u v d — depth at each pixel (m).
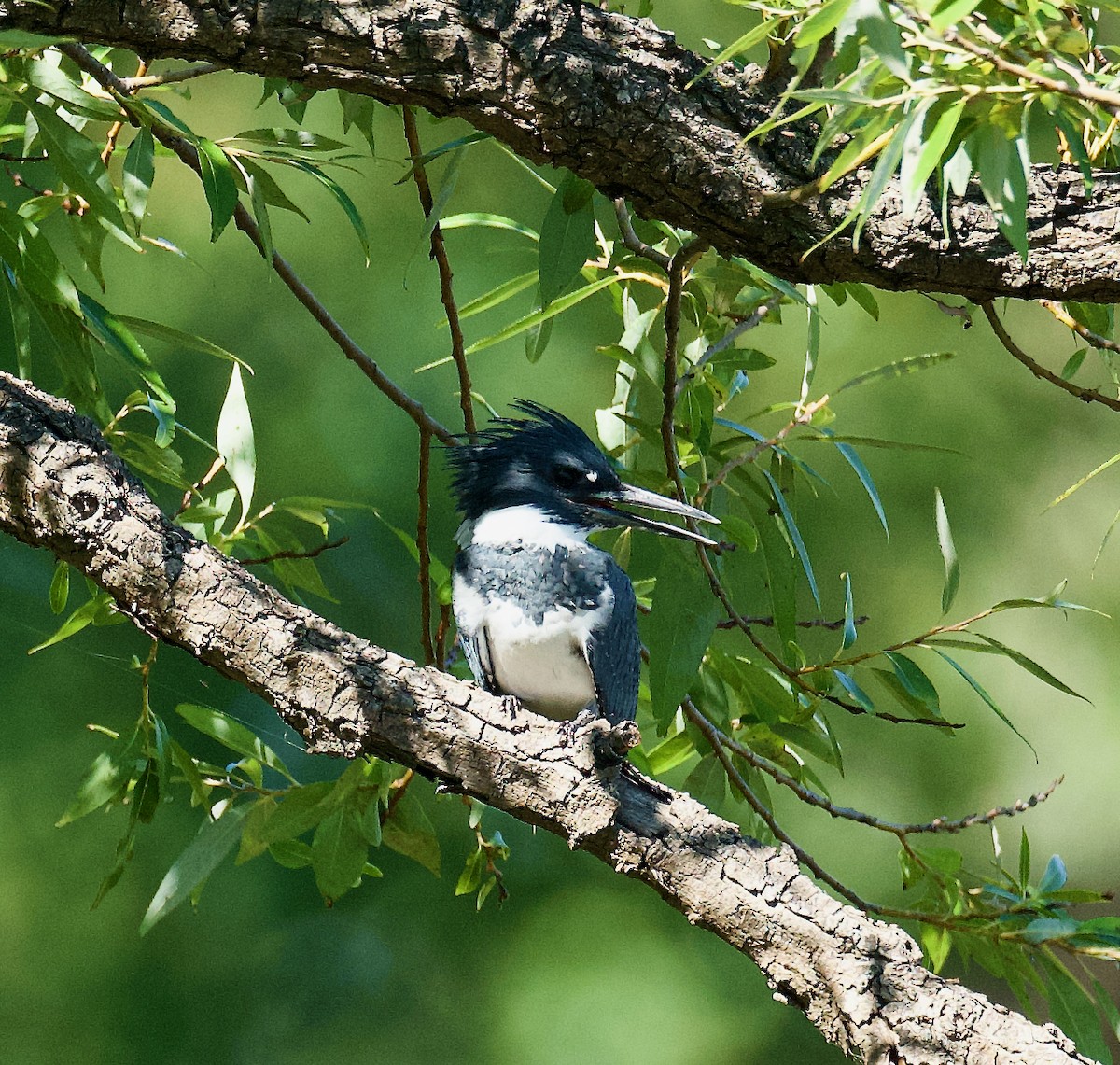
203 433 11.86
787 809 13.14
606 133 5.56
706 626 6.76
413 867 12.10
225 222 6.08
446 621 8.31
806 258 5.65
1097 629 14.04
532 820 5.54
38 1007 11.20
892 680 7.15
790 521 7.07
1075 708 14.09
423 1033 11.78
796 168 5.59
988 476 13.34
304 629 5.53
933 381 13.13
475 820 7.84
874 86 4.36
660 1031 12.27
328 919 11.91
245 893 11.79
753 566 10.74
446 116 5.81
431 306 12.38
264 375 12.14
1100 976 14.64
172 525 5.64
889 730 13.45
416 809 7.74
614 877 12.65
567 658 7.68
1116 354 8.04
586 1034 12.05
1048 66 4.25
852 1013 5.02
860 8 4.07
